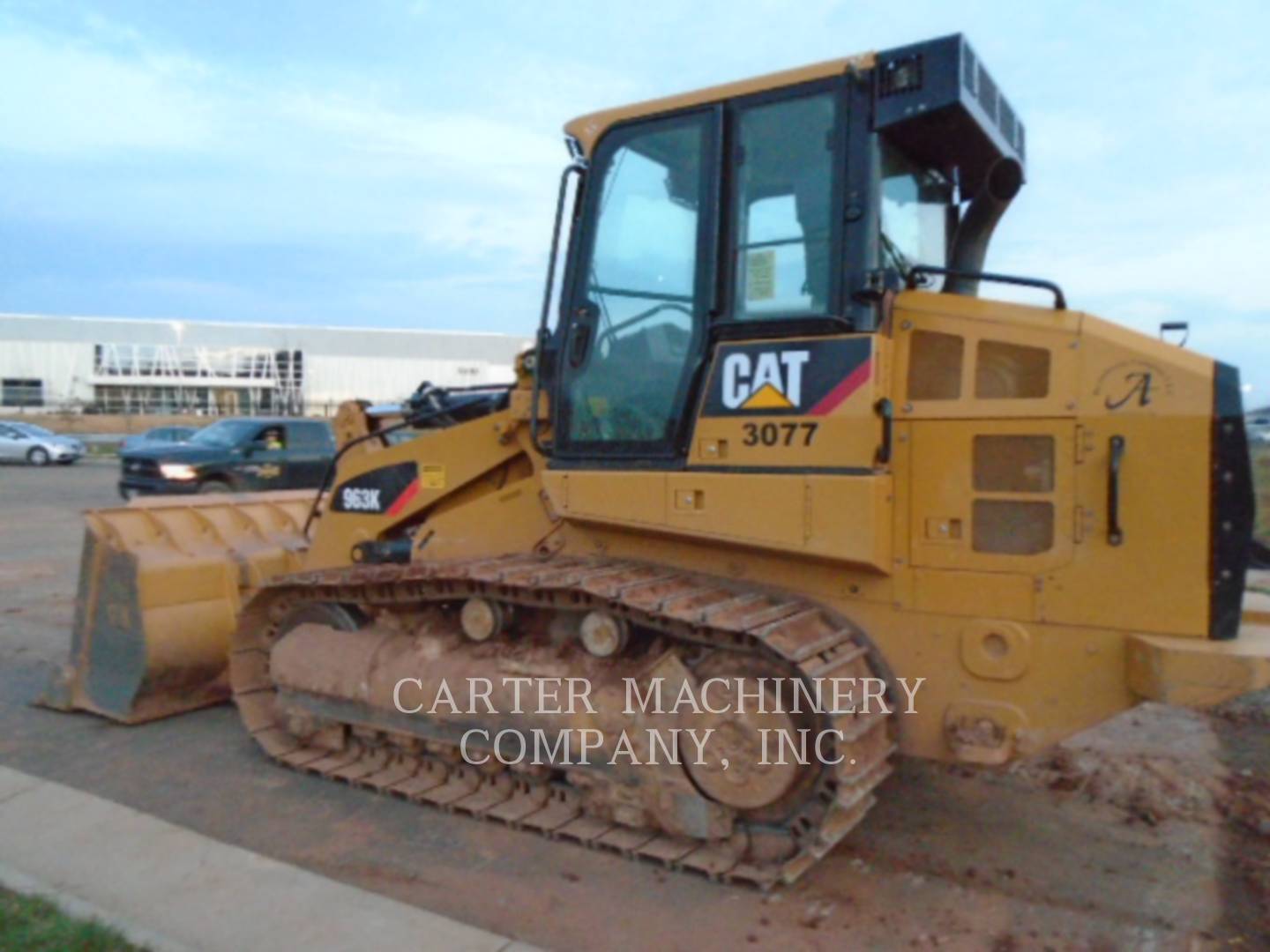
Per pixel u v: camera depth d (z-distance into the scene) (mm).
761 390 4137
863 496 3902
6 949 3402
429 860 4375
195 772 5359
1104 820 4781
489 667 4688
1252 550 4039
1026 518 3904
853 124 4008
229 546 6477
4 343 53438
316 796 5051
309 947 3576
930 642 4051
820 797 3996
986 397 3953
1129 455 3748
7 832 4492
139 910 3834
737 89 4258
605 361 4582
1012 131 4594
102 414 49125
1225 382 3668
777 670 4039
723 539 4180
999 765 4160
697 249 4324
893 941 3734
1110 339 3787
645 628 4492
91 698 6219
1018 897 4055
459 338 56312
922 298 4086
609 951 3676
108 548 6164
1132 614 3754
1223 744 5766
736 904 3994
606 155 4617
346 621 5348
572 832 4488
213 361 54750
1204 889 4109
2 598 9828
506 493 5117
